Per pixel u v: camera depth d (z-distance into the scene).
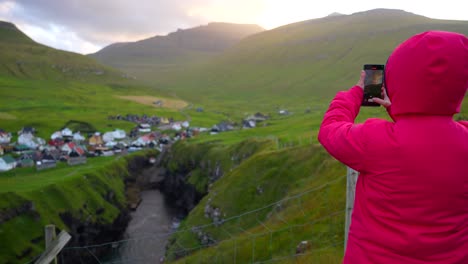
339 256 17.09
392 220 2.71
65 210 69.25
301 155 55.38
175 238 57.69
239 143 90.50
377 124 2.93
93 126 161.25
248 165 60.84
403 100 2.73
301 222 27.73
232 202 55.38
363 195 2.97
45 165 100.12
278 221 32.03
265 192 53.31
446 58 2.54
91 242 69.62
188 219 60.09
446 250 2.58
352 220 3.15
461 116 58.09
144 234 71.00
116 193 88.44
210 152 98.38
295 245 24.59
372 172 2.83
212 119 196.88
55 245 7.79
